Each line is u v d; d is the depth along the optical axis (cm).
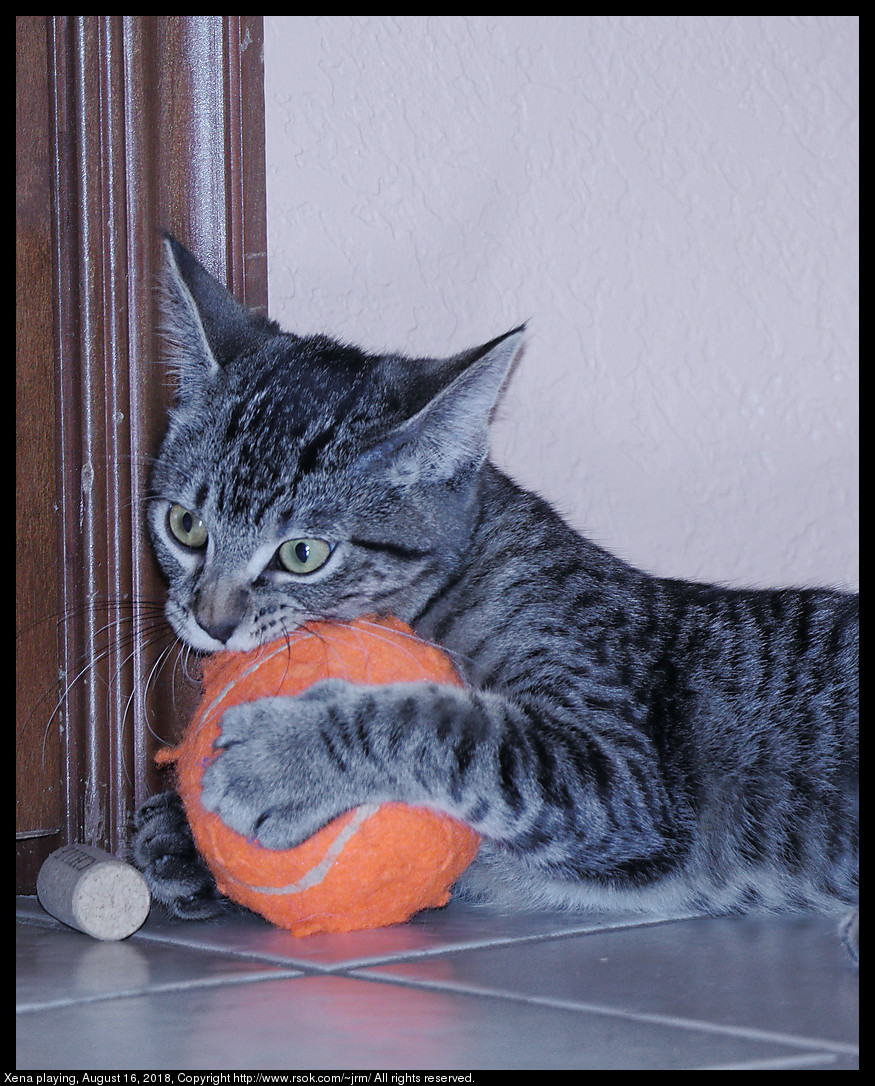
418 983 140
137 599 213
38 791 209
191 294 207
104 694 212
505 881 200
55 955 157
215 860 164
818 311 275
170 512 204
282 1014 126
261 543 190
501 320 249
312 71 230
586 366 256
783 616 218
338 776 161
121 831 210
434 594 204
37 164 212
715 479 266
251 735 163
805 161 275
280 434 197
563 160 254
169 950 160
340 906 163
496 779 172
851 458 275
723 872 198
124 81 214
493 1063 110
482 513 212
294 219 229
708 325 266
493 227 248
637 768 188
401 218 239
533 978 143
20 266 211
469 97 245
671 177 264
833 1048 115
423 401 192
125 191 215
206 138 221
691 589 222
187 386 211
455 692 178
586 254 256
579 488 255
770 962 153
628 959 154
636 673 201
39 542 211
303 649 179
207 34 221
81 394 213
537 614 201
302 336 221
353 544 194
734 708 206
